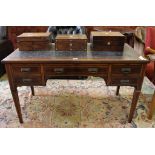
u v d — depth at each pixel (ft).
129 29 10.93
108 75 5.59
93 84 9.00
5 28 10.62
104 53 5.93
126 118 6.63
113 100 7.67
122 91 8.34
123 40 5.97
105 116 6.73
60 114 6.84
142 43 10.21
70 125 6.31
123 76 5.62
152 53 7.06
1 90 8.43
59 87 8.70
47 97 7.88
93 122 6.44
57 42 6.01
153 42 7.80
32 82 5.68
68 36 6.39
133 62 5.38
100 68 5.51
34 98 7.80
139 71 5.57
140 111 6.98
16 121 6.49
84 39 5.98
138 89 5.82
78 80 9.39
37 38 6.01
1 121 6.48
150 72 7.04
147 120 6.55
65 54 5.82
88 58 5.49
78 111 6.99
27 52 6.03
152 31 7.81
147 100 7.64
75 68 5.51
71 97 7.88
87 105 7.34
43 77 5.61
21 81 5.66
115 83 5.71
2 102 7.51
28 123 6.39
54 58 5.48
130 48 6.51
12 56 5.65
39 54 5.83
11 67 5.47
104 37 5.94
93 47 6.08
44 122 6.45
